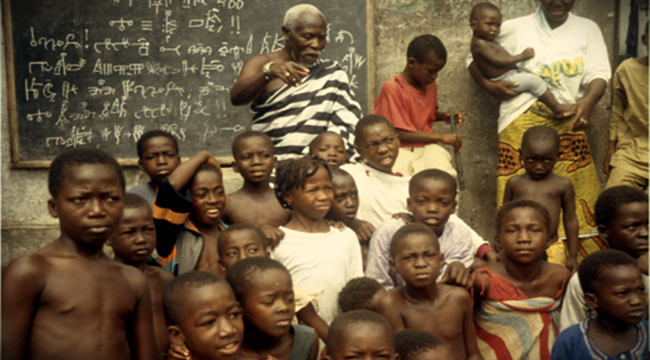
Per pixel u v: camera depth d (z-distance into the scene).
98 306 1.99
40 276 1.94
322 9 4.85
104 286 2.02
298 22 3.68
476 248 3.31
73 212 1.97
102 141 4.91
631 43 4.62
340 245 2.91
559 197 3.81
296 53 3.73
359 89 4.88
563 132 4.39
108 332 2.00
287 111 3.75
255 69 3.73
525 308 2.87
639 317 2.46
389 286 2.98
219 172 3.02
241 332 2.15
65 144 4.90
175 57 4.89
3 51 4.83
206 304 2.09
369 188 3.41
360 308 2.73
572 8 4.67
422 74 4.19
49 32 4.84
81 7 4.85
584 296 2.57
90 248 2.04
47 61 4.86
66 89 4.87
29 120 4.88
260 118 3.82
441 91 4.87
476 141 4.87
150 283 2.67
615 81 4.46
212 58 4.90
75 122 4.89
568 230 3.82
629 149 4.39
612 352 2.48
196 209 2.94
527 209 2.88
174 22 4.88
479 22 4.43
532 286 2.91
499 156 4.50
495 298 2.91
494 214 4.90
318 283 2.82
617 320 2.48
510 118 4.43
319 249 2.87
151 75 4.89
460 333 2.71
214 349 2.10
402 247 2.65
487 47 4.41
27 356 1.92
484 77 4.49
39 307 1.94
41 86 4.87
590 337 2.52
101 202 1.99
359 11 4.84
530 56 4.36
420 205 3.04
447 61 4.85
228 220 3.23
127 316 2.07
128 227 2.61
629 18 4.61
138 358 2.10
